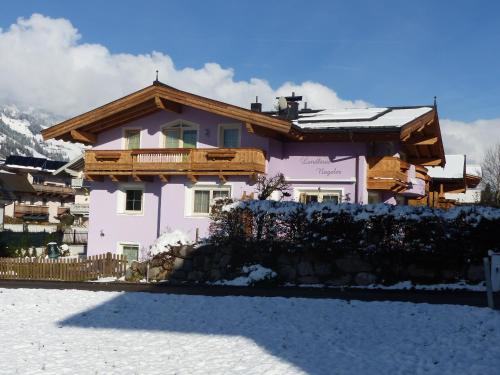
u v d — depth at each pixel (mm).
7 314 13414
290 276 17000
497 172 51906
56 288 17281
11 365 9391
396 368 8773
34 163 70188
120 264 21219
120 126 26578
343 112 28047
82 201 64375
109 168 25531
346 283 16422
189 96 23594
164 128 25672
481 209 15562
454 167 37469
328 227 16672
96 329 11922
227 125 24422
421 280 15812
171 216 24719
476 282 15344
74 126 25766
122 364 9430
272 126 22250
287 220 17141
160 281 18641
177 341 10828
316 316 12172
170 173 24297
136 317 12844
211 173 23484
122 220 26203
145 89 24422
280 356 9633
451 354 9281
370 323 11422
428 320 11320
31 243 33438
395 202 25469
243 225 17734
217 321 12234
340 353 9672
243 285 16844
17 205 61125
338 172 23719
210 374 8805
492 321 10781
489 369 8477
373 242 16234
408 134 22797
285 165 24719
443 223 15633
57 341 10977
